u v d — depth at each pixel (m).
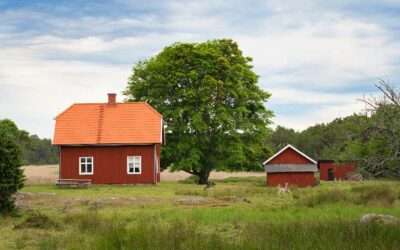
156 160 53.47
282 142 144.38
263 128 60.97
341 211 24.69
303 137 127.69
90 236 17.06
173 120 58.53
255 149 61.06
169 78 57.84
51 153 167.75
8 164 23.62
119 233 15.31
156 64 58.34
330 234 14.58
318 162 74.62
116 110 54.66
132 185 51.09
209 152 60.22
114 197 34.38
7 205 23.77
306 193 36.69
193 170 59.78
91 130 52.97
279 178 54.44
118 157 52.09
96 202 30.69
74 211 26.72
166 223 20.91
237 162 57.50
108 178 51.91
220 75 58.81
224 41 61.16
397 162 16.89
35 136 168.00
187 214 24.14
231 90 57.91
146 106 54.88
